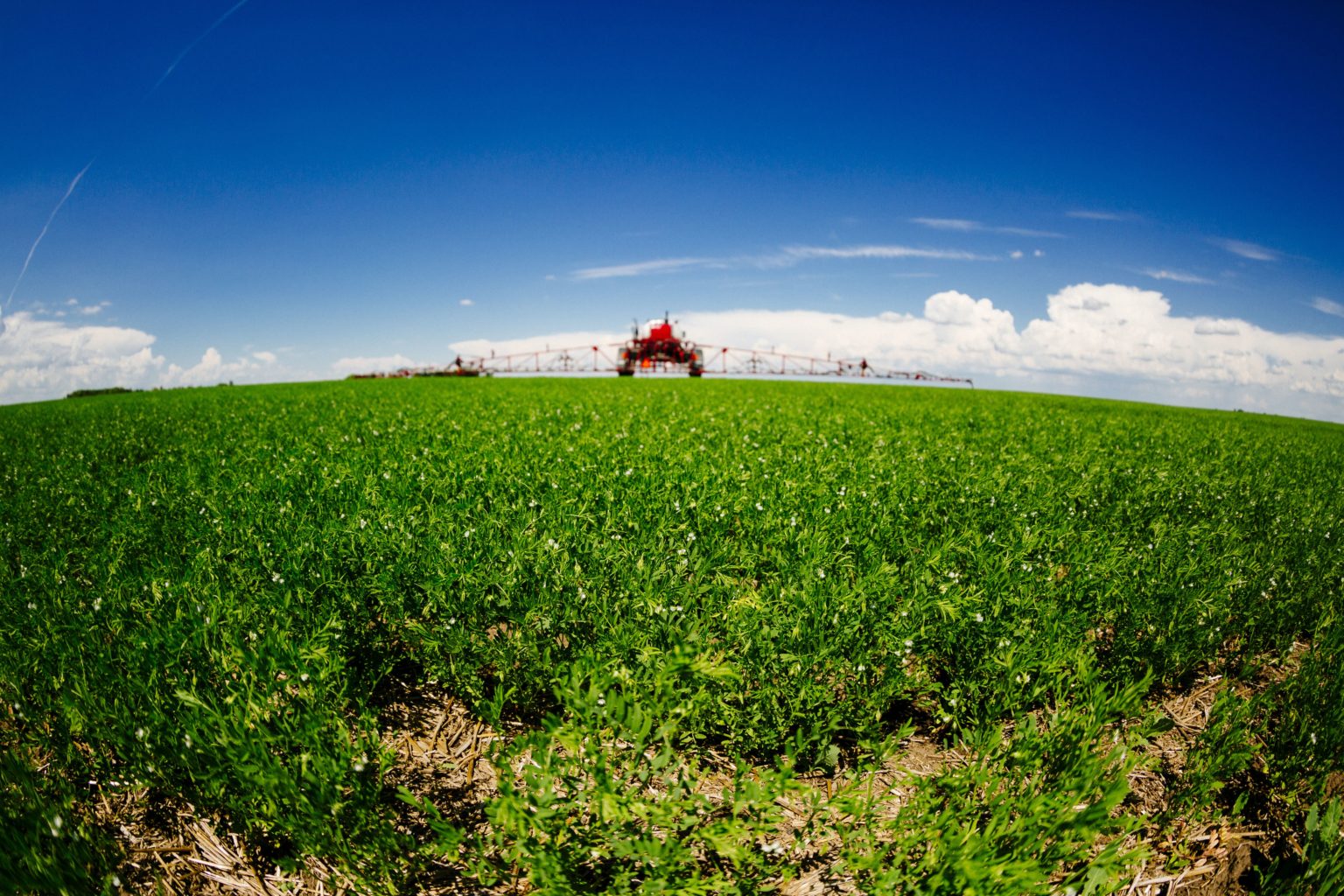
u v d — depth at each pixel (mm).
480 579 4113
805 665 3455
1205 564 5031
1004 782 2914
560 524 5480
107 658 3207
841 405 20375
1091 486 8031
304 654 3129
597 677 2758
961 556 5328
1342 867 2680
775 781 2453
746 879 2646
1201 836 3123
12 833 2307
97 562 4750
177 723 2861
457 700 3973
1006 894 2166
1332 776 3309
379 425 12953
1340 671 3516
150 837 2949
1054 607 4184
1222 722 3371
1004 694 3605
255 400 21781
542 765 2434
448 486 7039
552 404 18594
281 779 2490
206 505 6254
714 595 4273
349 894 2744
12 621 3721
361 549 4664
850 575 5008
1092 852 3016
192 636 3246
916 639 3889
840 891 2711
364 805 2629
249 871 2848
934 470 8492
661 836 2914
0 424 15352
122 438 11922
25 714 3078
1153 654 4152
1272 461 11523
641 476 7414
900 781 3344
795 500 6527
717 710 3412
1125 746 3207
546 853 2352
